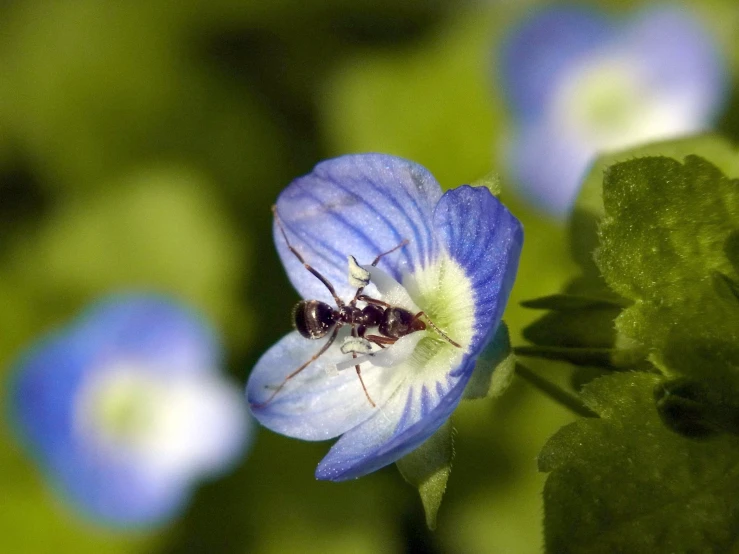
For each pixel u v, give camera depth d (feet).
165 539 0.26
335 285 0.21
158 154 0.28
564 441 0.19
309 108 0.28
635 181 0.19
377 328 0.20
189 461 0.26
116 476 0.26
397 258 0.20
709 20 0.27
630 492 0.18
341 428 0.20
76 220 0.28
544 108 0.27
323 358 0.21
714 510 0.18
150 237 0.27
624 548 0.18
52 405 0.26
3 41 0.29
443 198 0.20
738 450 0.18
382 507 0.26
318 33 0.28
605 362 0.19
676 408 0.18
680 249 0.19
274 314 0.27
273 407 0.20
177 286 0.27
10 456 0.27
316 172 0.20
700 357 0.19
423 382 0.20
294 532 0.26
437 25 0.28
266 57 0.28
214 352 0.27
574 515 0.18
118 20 0.29
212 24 0.29
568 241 0.21
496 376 0.19
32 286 0.27
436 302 0.20
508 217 0.18
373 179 0.20
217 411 0.26
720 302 0.19
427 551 0.25
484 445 0.25
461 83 0.27
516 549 0.25
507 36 0.28
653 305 0.19
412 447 0.19
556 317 0.19
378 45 0.28
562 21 0.27
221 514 0.26
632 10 0.27
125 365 0.26
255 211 0.27
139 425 0.26
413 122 0.27
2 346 0.27
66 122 0.28
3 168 0.28
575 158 0.27
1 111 0.28
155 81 0.28
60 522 0.26
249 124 0.28
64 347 0.27
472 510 0.25
